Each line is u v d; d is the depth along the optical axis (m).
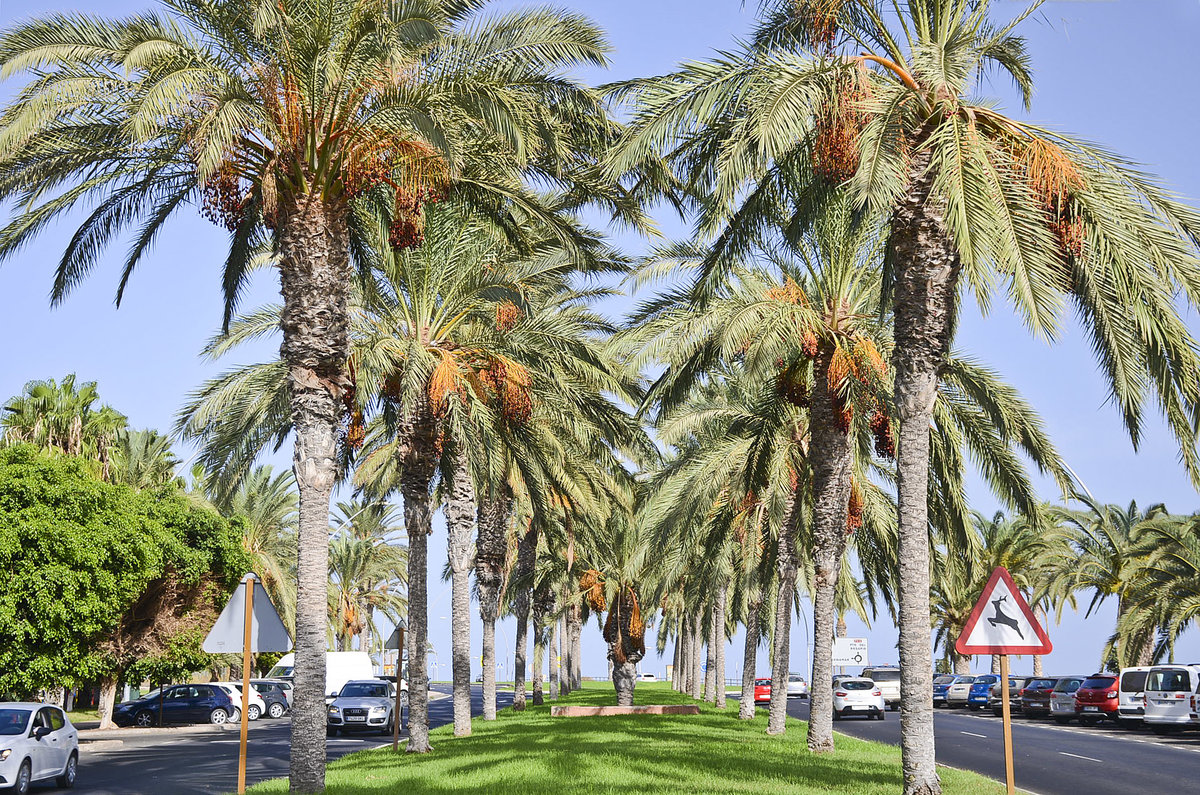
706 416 25.88
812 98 13.62
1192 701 31.94
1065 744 27.62
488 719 32.72
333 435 15.34
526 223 20.50
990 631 11.11
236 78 14.51
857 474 25.97
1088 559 52.84
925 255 14.23
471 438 21.22
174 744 30.67
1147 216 13.30
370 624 76.81
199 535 40.38
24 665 30.17
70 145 15.69
